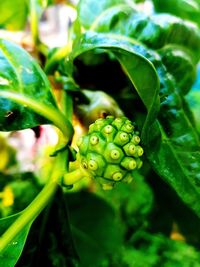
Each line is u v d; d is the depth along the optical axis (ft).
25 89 0.50
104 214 0.82
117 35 0.56
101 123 0.46
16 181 0.70
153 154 0.48
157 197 0.74
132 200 1.02
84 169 0.47
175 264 1.15
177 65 0.59
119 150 0.44
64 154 0.51
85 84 0.60
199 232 0.75
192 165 0.49
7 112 0.49
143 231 1.08
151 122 0.44
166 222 0.82
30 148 0.90
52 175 0.51
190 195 0.48
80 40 0.49
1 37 0.52
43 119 0.50
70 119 0.57
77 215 0.81
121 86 0.59
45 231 0.57
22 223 0.49
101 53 0.58
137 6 0.67
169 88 0.53
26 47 0.66
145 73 0.45
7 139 0.91
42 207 0.50
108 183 0.45
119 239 0.93
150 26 0.56
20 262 0.56
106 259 1.02
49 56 0.59
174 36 0.58
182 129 0.51
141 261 1.11
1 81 0.49
